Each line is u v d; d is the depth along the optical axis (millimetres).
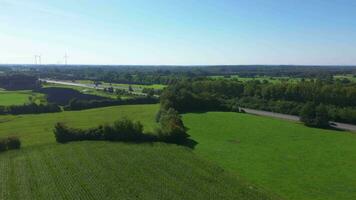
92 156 56094
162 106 102000
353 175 49875
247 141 70500
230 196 40812
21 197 39438
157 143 66250
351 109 99375
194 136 74438
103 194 40562
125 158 55344
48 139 68750
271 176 49094
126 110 113562
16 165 51219
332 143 69625
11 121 93062
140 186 43312
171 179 46062
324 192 43344
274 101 123938
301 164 55000
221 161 56094
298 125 88875
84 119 95812
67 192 41000
